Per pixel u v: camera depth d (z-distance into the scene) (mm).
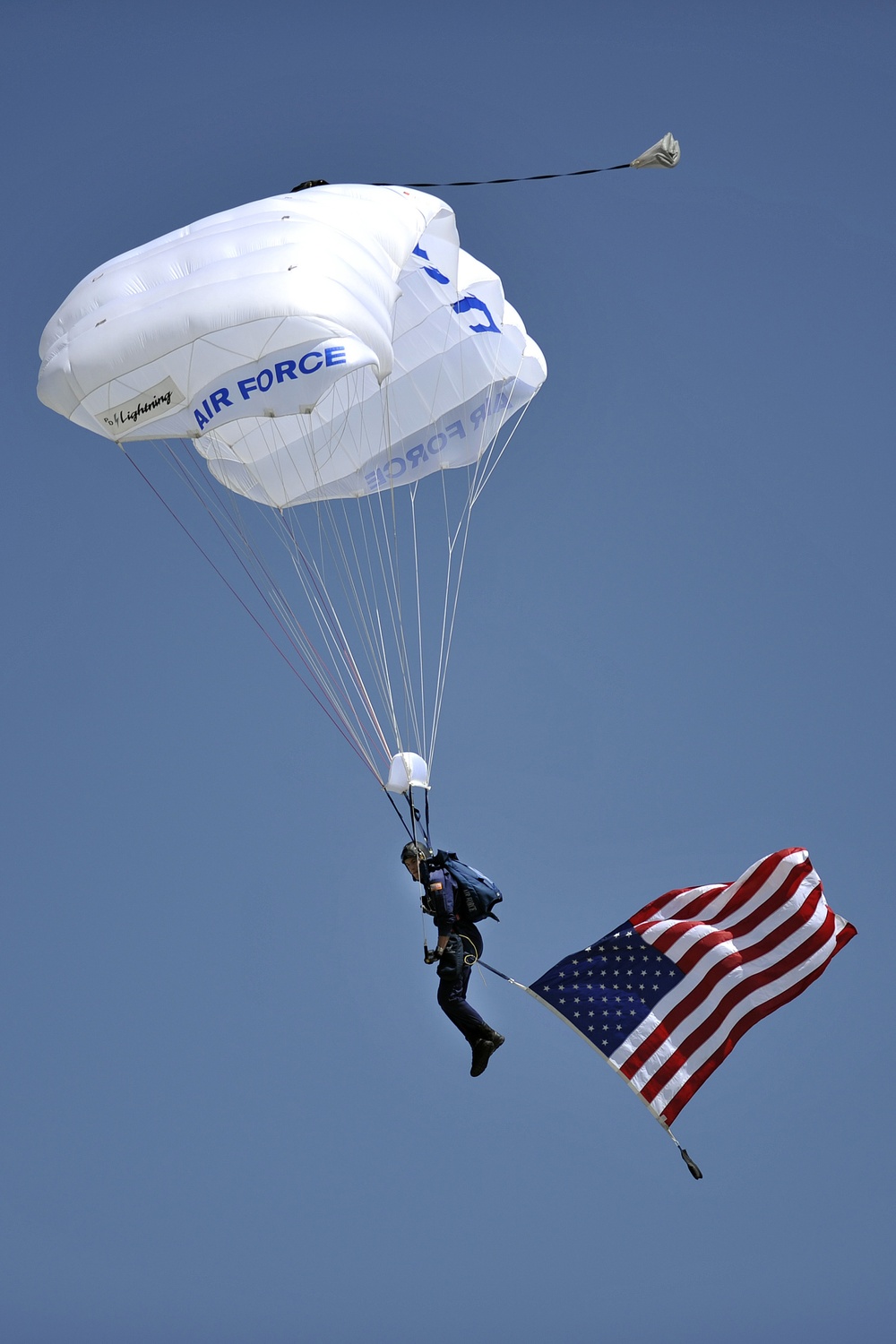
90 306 47812
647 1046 50812
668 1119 50062
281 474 57188
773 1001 51531
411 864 50031
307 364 43750
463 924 49125
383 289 46531
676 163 48531
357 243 46875
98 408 46500
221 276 45438
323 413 56219
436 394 57469
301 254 45219
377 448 57562
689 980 51562
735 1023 51219
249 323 43969
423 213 49844
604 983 51750
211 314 44375
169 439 47969
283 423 55875
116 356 45531
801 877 52719
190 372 45031
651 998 51531
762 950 52062
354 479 57844
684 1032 51062
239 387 44656
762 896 52750
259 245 46375
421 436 58031
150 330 45188
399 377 56875
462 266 56781
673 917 52625
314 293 44094
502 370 58406
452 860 49625
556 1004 51312
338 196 49219
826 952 52062
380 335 44969
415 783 51844
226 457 57406
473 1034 47719
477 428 58875
